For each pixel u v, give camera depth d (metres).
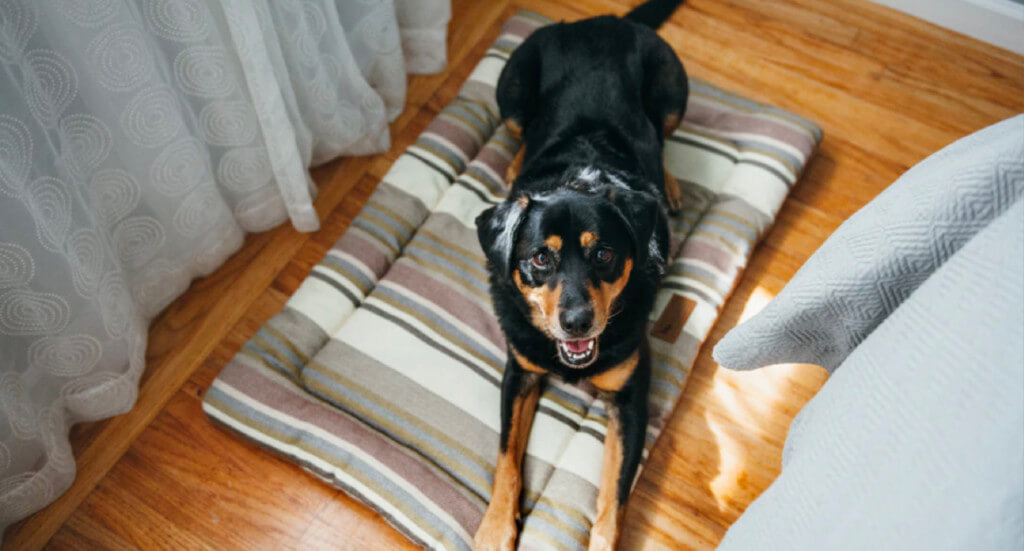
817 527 0.93
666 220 1.91
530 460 1.81
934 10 2.62
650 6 2.34
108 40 1.53
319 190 2.34
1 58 1.35
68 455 1.83
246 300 2.15
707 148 2.28
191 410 1.97
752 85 2.54
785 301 1.16
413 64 2.58
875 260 1.02
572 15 2.69
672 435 1.91
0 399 1.57
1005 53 2.58
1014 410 0.75
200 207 1.97
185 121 1.82
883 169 2.36
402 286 2.04
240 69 1.85
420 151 2.28
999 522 0.75
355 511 1.82
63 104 1.54
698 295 1.98
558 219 1.58
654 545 1.76
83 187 1.65
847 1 2.71
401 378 1.91
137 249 1.92
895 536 0.82
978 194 0.91
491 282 1.84
